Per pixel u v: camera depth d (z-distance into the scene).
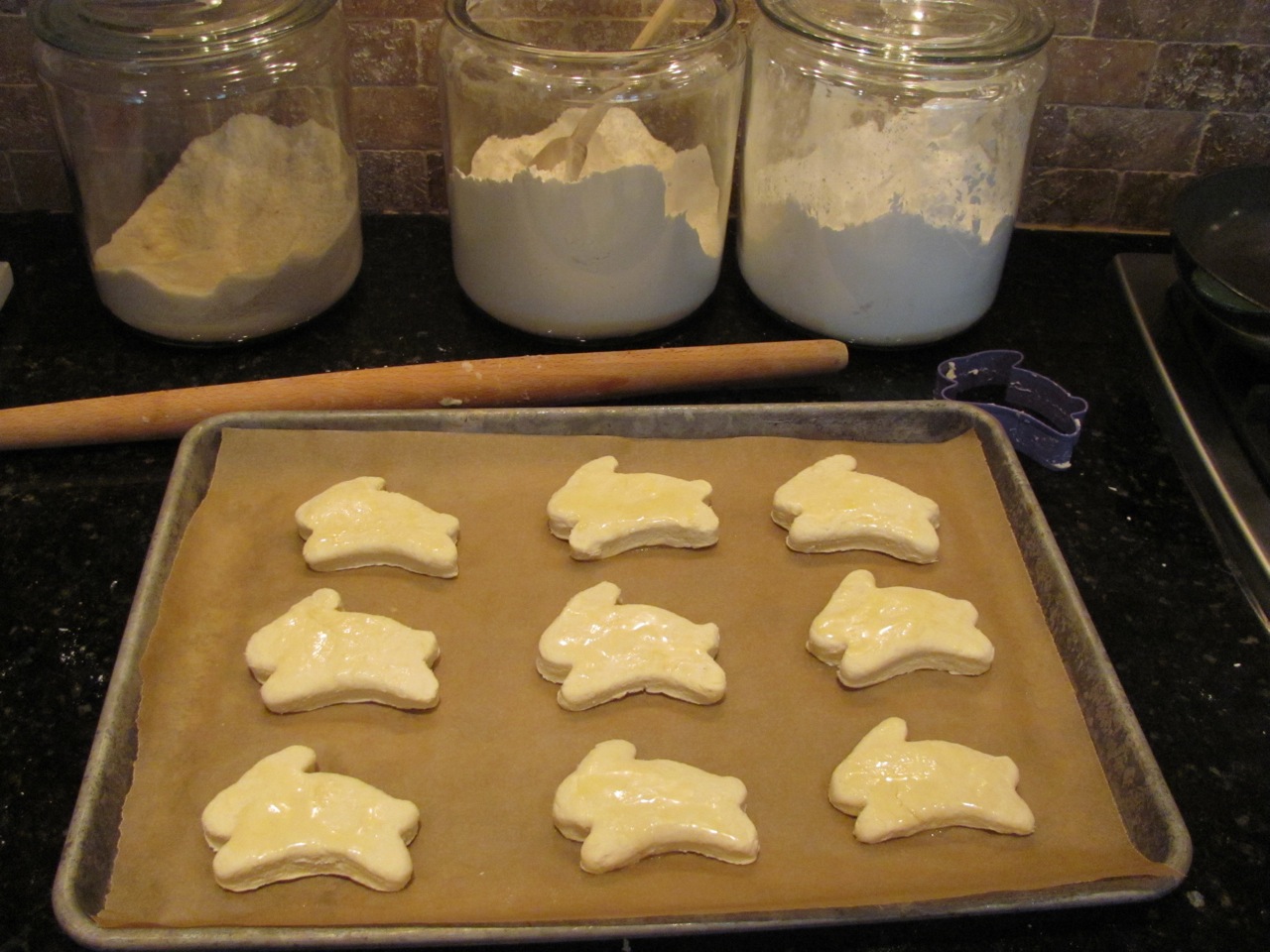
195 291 0.96
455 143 0.97
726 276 1.15
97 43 0.87
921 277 0.97
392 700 0.73
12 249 1.14
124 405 0.90
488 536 0.84
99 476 0.92
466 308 1.10
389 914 0.61
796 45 0.94
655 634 0.76
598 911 0.61
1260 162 1.16
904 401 0.97
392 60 1.10
